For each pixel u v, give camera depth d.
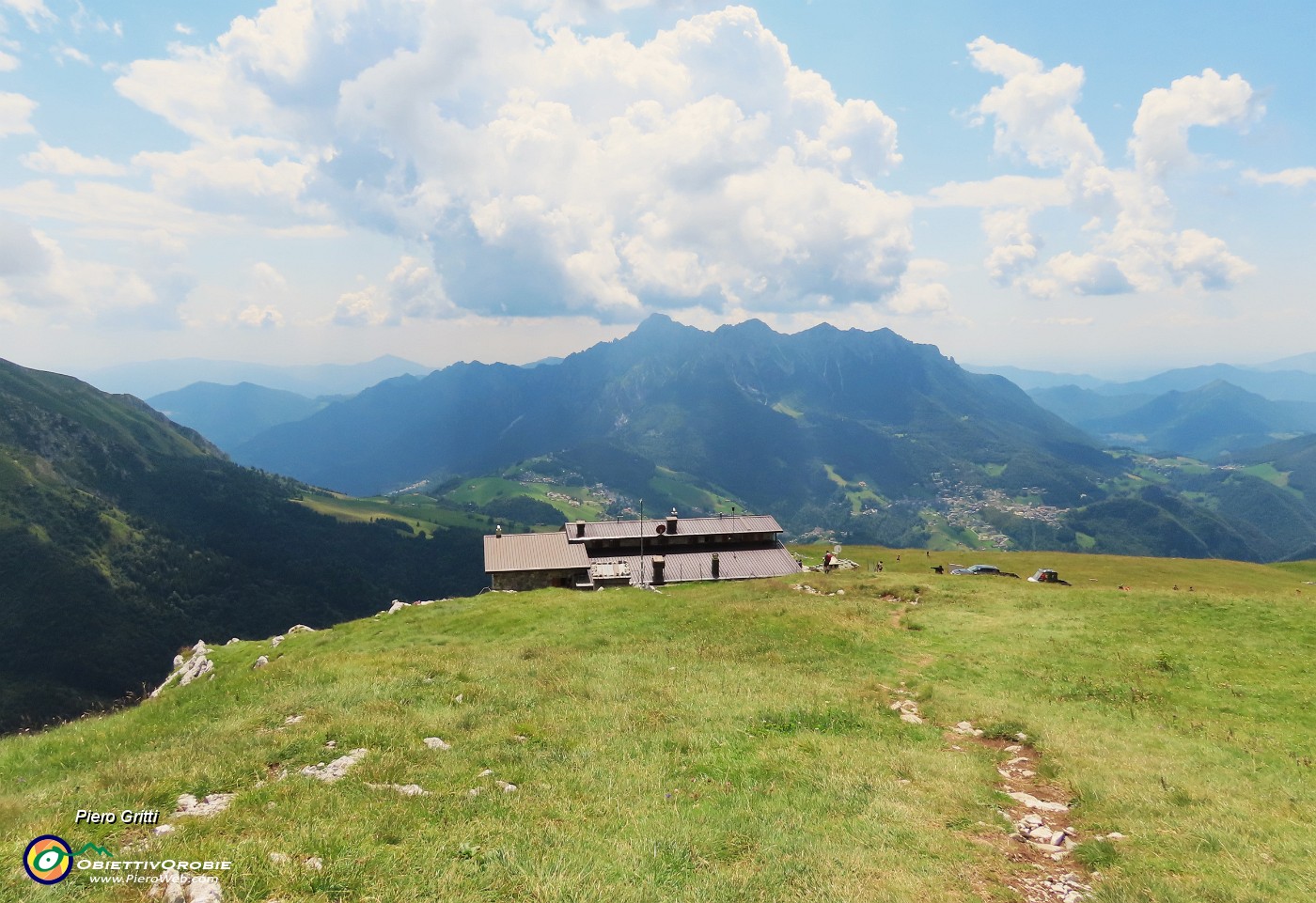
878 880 13.14
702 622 43.91
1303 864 14.66
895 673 34.00
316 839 12.56
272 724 21.34
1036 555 125.56
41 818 13.20
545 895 11.51
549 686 27.58
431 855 12.57
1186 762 22.06
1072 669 33.78
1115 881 13.64
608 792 16.97
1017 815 17.88
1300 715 26.38
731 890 12.28
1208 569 111.88
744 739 21.73
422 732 20.58
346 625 51.50
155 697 34.19
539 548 85.56
